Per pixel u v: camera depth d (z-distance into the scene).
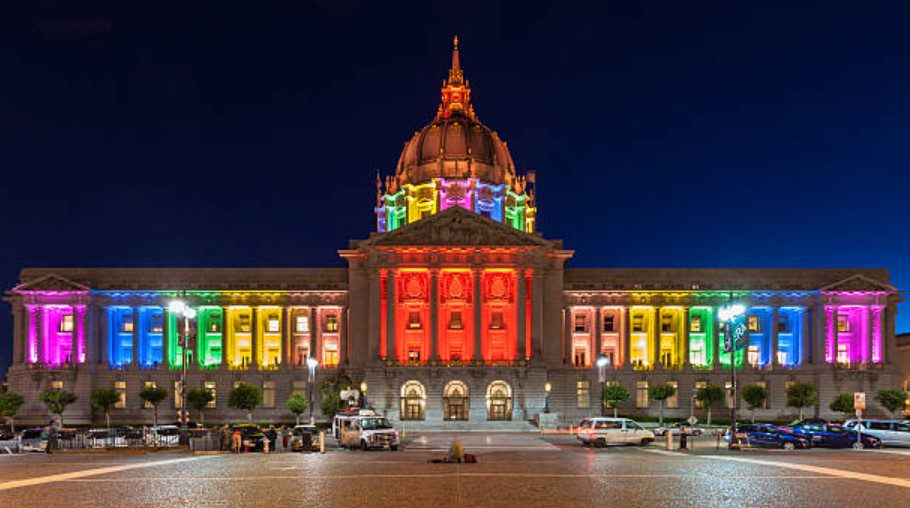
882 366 120.81
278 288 124.88
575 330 127.12
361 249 121.62
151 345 127.31
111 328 125.88
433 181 138.50
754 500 28.16
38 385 120.81
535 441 74.38
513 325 119.19
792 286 124.62
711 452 55.38
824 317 123.19
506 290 120.50
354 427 61.22
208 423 111.50
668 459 47.12
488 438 80.31
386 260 118.38
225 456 51.88
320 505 27.00
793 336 127.12
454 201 136.88
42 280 122.56
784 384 121.69
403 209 142.00
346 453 56.03
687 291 124.25
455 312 120.88
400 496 29.22
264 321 127.25
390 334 116.50
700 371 121.44
